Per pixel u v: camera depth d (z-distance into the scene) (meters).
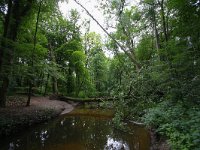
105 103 13.19
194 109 6.24
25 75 12.34
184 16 8.27
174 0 8.27
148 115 8.16
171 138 5.75
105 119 14.70
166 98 8.97
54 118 14.15
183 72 7.69
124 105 10.70
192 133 4.76
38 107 14.18
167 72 8.11
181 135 5.32
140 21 17.16
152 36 17.75
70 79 28.22
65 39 28.33
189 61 7.33
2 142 8.21
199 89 6.83
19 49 11.34
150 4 13.66
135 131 10.32
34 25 15.18
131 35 19.20
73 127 11.99
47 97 23.48
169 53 9.14
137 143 8.71
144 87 10.30
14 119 9.74
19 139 9.04
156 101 10.26
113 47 25.50
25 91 21.53
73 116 15.76
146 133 9.93
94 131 11.09
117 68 29.84
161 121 7.46
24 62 12.89
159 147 6.69
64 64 27.89
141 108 10.43
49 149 7.94
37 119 11.62
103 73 33.56
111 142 9.06
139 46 20.64
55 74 15.00
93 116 15.87
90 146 8.48
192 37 7.78
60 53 27.52
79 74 28.16
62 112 17.02
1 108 11.46
